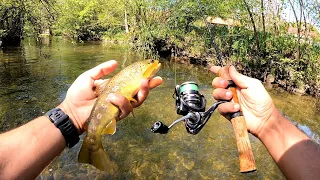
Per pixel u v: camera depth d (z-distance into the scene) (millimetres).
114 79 314
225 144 1129
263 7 2266
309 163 239
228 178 903
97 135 302
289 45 2182
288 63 2096
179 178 891
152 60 334
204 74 2445
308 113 1558
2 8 3141
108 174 894
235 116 287
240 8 2451
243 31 2574
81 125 296
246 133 280
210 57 2912
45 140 241
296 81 1994
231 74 307
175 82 2088
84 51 3695
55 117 253
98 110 298
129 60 3029
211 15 3166
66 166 928
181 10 3295
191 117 321
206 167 961
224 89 303
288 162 251
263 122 283
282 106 1664
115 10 5645
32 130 243
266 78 2221
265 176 923
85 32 6609
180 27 3416
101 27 6812
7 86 1840
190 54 3189
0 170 216
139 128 1247
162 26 3414
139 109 1471
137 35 3697
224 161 1004
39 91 1752
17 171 222
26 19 3189
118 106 296
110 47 4324
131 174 900
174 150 1066
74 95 299
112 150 1048
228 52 2766
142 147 1081
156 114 1412
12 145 229
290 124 277
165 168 942
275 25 2381
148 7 3529
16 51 3410
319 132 1327
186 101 328
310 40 2086
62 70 2383
